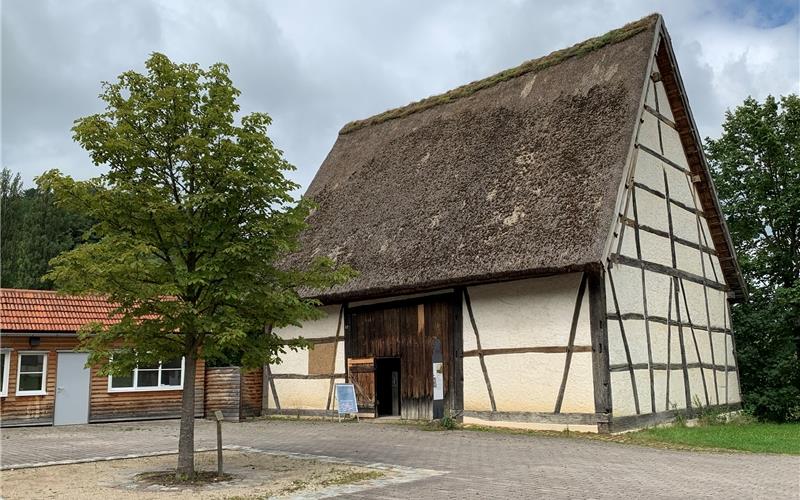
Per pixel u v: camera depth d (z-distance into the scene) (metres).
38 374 17.06
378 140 21.36
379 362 17.64
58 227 32.94
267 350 9.55
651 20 16.31
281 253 10.30
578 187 13.72
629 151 13.81
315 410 18.23
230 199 8.79
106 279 8.19
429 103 20.77
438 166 17.78
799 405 18.36
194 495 7.51
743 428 15.00
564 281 13.63
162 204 8.39
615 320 13.43
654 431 13.23
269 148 9.09
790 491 7.50
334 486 7.93
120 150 8.61
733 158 21.69
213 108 8.74
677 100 16.91
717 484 7.93
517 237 13.69
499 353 14.41
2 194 34.75
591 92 15.84
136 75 8.85
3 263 30.34
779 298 19.08
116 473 9.12
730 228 22.16
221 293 8.63
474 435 13.23
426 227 15.97
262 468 9.41
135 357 8.91
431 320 15.86
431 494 7.35
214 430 15.35
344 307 17.97
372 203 18.64
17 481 8.52
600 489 7.59
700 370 16.58
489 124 17.69
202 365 19.05
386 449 11.42
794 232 21.20
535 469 9.09
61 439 13.54
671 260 16.08
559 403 13.35
